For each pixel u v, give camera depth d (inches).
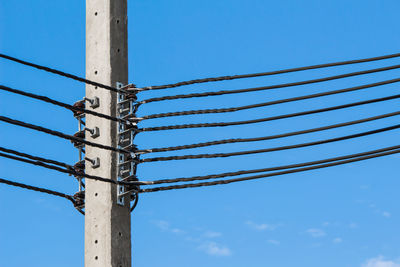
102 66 480.7
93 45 489.7
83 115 481.1
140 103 480.1
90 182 467.8
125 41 493.0
